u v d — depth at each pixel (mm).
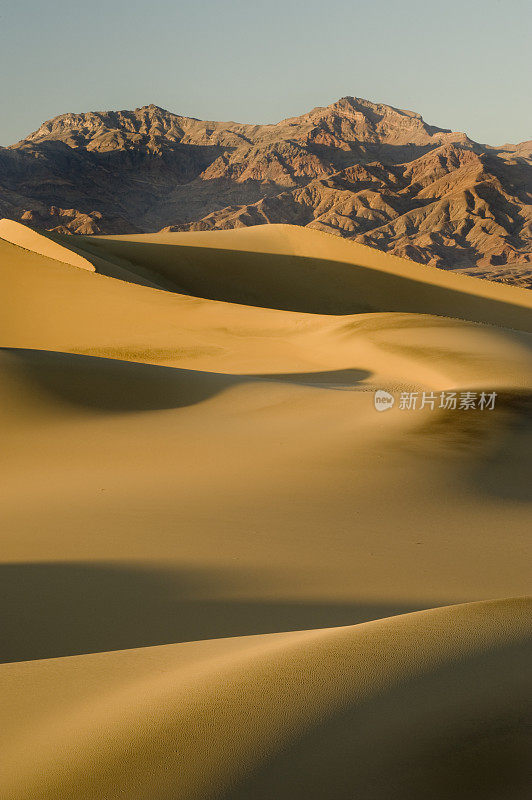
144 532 13000
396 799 3156
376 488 16516
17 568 10859
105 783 3295
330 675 4086
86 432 22234
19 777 3533
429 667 4168
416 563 11781
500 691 3914
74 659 6105
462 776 3281
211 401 26875
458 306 86062
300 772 3287
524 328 81062
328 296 87875
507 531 14023
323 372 35438
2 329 48250
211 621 8641
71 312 50375
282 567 11242
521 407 24375
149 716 3900
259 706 3781
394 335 40312
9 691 5219
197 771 3309
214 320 47938
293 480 17016
